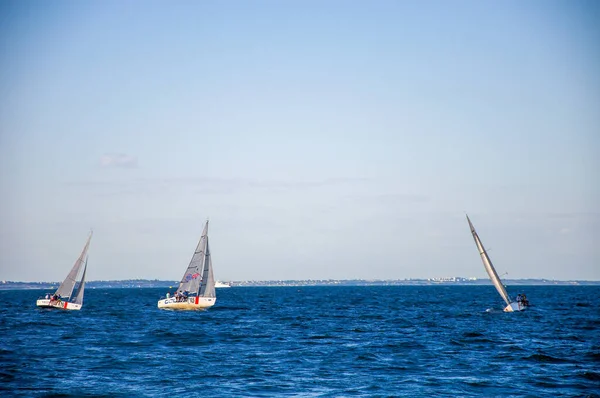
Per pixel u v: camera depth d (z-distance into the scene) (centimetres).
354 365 5000
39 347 6038
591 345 6206
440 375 4572
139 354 5588
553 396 3906
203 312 11519
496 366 4944
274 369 4806
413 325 8719
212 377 4478
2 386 4138
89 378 4431
